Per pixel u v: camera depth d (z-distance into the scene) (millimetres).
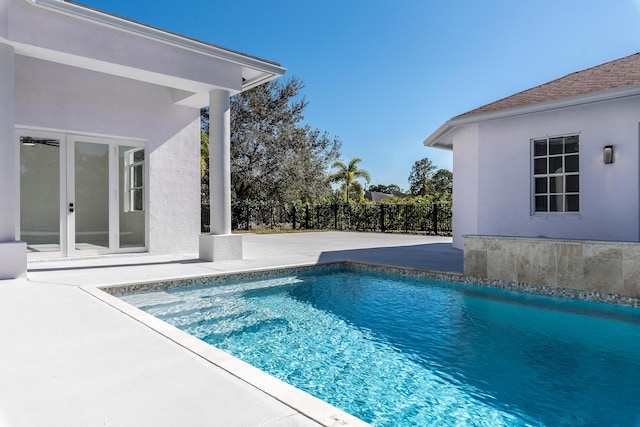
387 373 3246
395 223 17875
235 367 2566
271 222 20297
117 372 2496
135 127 8391
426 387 2986
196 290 6012
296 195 23422
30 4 5352
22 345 2980
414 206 17094
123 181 8422
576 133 7441
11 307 4117
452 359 3525
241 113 22578
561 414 2578
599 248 5043
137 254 8453
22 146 7277
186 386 2299
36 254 7430
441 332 4242
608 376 3160
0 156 5480
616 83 7086
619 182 6984
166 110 8844
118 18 6074
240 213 19484
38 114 7266
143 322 3602
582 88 7629
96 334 3254
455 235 10422
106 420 1918
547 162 7891
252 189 23172
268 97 23281
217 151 7758
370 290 6148
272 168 22578
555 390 2924
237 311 5031
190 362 2672
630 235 6871
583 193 7367
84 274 6176
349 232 18156
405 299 5605
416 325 4477
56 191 7633
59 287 5145
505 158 8422
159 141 8750
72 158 7801
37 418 1936
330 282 6738
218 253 7719
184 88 7559
